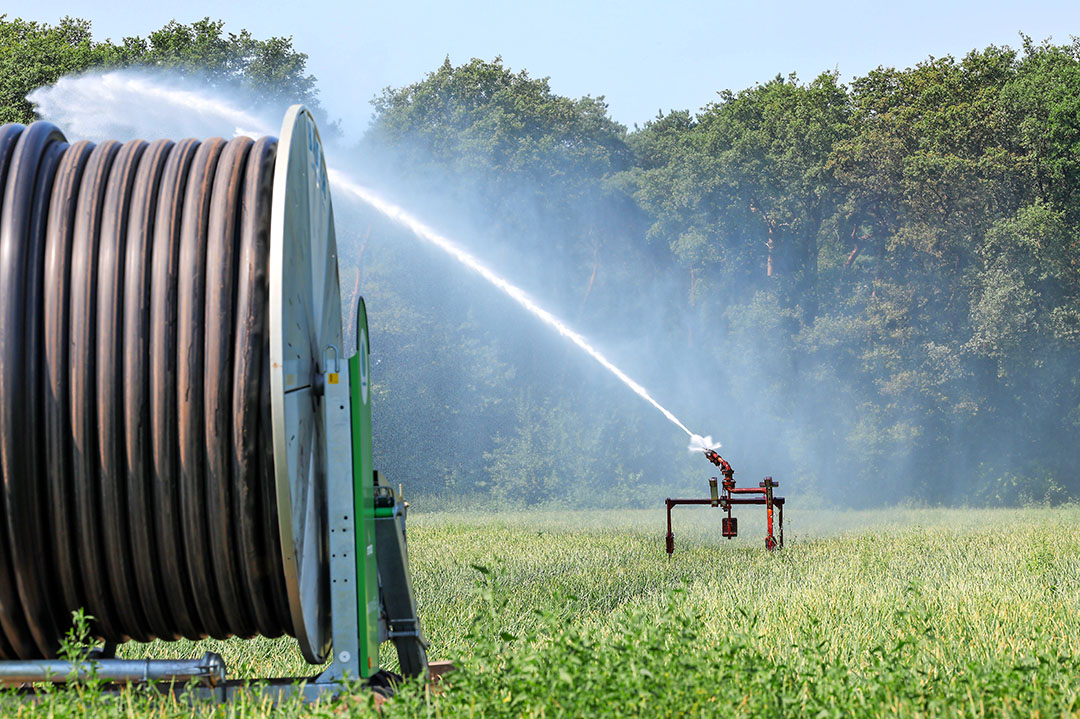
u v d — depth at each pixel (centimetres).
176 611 1165
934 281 10862
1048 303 10269
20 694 1136
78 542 1127
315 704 1060
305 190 1242
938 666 1236
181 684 1154
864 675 1146
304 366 1184
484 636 1062
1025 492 10431
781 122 12725
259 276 1132
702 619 1591
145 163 1181
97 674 1077
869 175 11450
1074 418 10406
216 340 1114
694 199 12075
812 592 1998
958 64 13375
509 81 13225
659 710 924
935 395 10450
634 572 2694
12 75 9525
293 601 1102
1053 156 10850
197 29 11325
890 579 2328
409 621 1323
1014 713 976
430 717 965
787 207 12119
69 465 1123
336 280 1435
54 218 1153
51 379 1120
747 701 987
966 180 10712
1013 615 1675
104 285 1127
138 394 1112
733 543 3756
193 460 1109
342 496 1156
